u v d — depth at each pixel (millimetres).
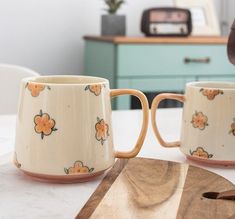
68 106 580
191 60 2230
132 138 883
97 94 599
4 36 2402
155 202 527
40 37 2471
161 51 2186
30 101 591
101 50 2283
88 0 2533
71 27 2523
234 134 683
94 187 587
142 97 638
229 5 2842
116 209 504
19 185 592
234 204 526
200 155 697
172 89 2227
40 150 585
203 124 690
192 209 508
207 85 745
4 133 924
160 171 645
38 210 513
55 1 2471
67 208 520
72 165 586
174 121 1045
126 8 2605
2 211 508
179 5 2539
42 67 2494
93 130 595
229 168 699
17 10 2408
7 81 1286
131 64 2148
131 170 649
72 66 2555
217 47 2268
